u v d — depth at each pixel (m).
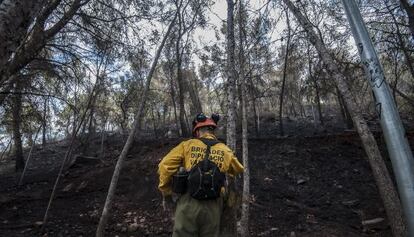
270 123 21.78
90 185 10.86
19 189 11.62
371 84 4.11
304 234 7.79
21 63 6.81
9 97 8.91
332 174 11.04
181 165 3.58
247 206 6.27
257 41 9.35
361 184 10.30
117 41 9.85
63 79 9.40
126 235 7.92
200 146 3.61
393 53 11.63
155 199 9.50
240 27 8.39
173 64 17.89
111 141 18.73
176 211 3.45
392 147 3.77
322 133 16.80
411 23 9.05
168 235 7.88
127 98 16.08
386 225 7.87
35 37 7.15
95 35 9.57
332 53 11.84
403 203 3.61
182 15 11.27
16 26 2.52
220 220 3.57
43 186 11.64
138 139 18.48
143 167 11.46
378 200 9.28
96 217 8.83
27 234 7.97
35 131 13.22
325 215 8.70
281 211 8.85
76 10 9.05
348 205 9.17
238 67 9.09
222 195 3.57
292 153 12.44
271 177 10.88
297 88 20.28
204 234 3.35
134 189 10.26
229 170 3.64
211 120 3.88
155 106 21.62
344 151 12.38
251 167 11.52
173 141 14.28
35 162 17.17
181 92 17.66
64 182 11.68
